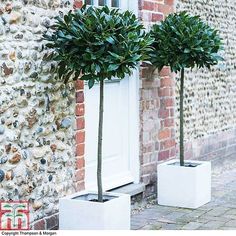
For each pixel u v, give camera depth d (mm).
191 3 7680
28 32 4777
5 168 4586
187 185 6328
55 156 5152
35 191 4926
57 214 5195
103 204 4812
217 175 8383
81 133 5457
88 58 4660
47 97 5012
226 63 8828
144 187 6441
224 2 8672
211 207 6398
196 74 7895
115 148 6215
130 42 4715
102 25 4656
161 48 6062
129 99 6387
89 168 5777
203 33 5980
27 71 4777
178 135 7375
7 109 4586
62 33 4750
